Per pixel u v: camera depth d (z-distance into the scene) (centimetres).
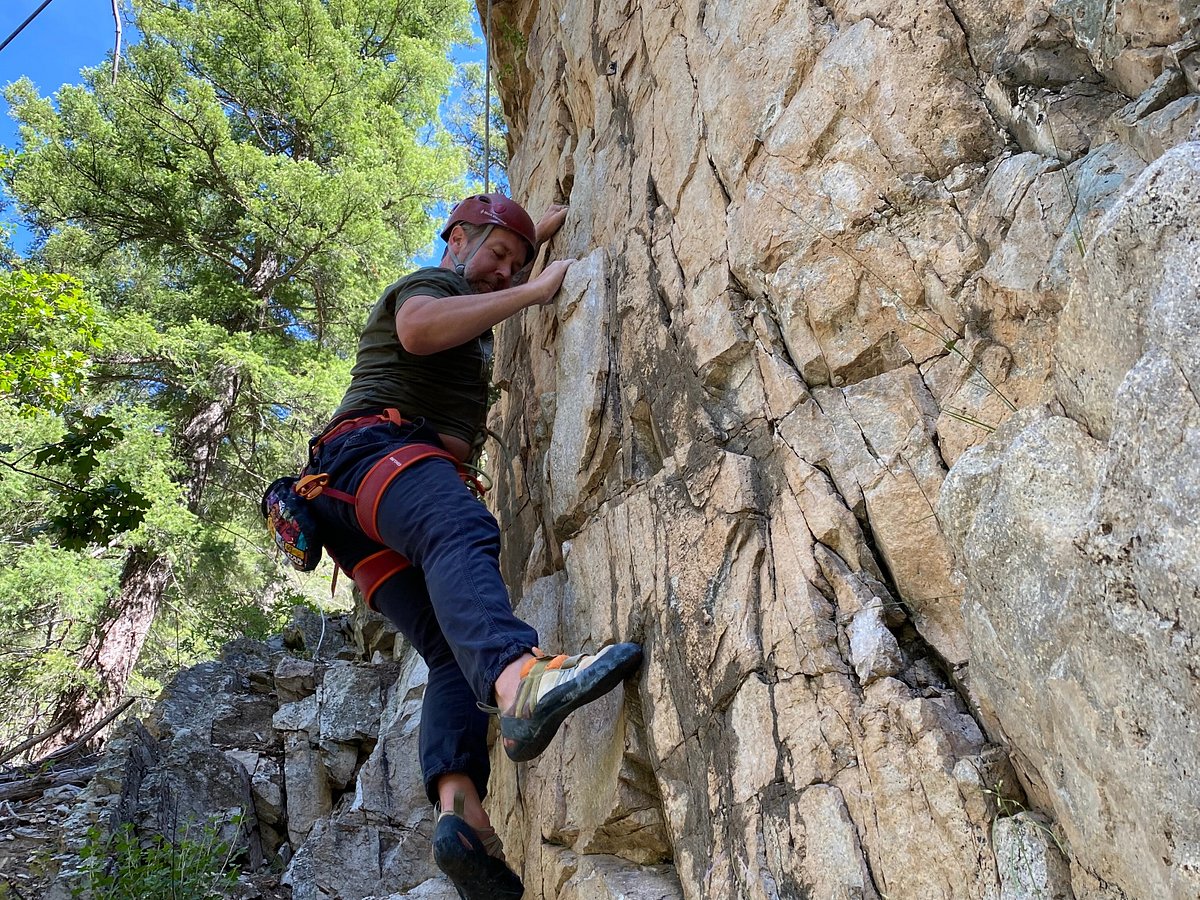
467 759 237
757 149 232
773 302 214
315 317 1418
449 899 354
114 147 1266
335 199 1238
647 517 235
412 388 260
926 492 173
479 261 294
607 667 209
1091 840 125
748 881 177
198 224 1339
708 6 271
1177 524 105
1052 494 129
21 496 1031
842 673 173
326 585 1265
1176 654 106
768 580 196
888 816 155
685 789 204
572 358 292
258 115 1428
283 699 568
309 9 1352
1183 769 107
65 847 420
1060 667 123
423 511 228
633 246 281
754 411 216
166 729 539
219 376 1204
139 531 1009
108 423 584
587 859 234
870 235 196
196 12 1344
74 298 782
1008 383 167
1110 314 123
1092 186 157
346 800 471
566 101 399
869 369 195
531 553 318
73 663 1033
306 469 255
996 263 170
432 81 1520
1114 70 164
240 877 424
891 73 200
